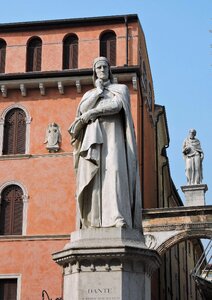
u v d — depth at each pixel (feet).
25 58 104.37
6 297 92.63
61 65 103.09
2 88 101.81
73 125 27.45
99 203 26.37
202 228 82.33
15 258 93.71
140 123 101.35
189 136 91.71
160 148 131.03
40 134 99.96
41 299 91.15
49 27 105.29
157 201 114.83
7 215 96.73
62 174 97.35
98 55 102.83
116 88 28.17
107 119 27.40
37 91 102.17
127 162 27.20
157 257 26.14
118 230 25.49
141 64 105.81
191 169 89.66
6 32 106.32
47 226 94.94
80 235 25.75
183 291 141.28
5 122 101.65
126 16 103.24
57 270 92.07
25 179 97.91
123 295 24.34
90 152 26.55
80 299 24.50
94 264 24.90
